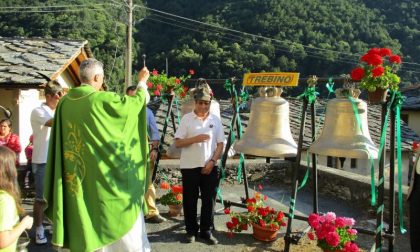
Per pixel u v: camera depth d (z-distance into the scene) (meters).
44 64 8.26
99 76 3.39
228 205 5.48
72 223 3.18
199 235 4.78
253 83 4.57
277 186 7.60
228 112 12.30
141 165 3.46
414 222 3.39
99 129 3.15
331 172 6.77
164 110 11.02
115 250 3.29
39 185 4.50
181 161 4.59
